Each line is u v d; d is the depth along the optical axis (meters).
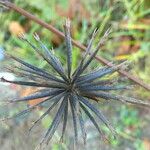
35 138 0.13
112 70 0.06
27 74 0.06
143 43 0.15
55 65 0.06
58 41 0.15
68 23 0.07
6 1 0.10
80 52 0.15
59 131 0.12
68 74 0.06
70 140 0.13
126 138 0.14
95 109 0.06
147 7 0.16
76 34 0.15
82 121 0.06
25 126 0.14
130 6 0.16
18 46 0.15
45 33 0.15
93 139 0.14
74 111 0.06
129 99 0.07
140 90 0.14
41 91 0.06
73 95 0.06
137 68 0.15
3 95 0.14
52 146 0.13
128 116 0.14
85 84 0.06
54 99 0.06
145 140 0.14
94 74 0.06
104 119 0.06
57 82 0.06
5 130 0.14
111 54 0.15
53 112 0.13
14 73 0.06
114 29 0.15
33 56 0.15
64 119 0.06
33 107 0.06
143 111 0.14
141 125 0.14
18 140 0.14
